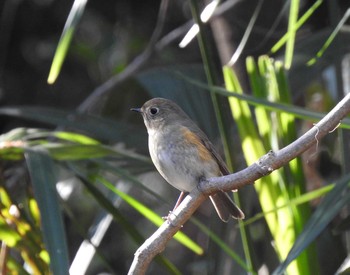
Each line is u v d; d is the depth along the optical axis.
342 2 14.22
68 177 13.20
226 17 13.75
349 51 11.61
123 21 16.55
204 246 16.55
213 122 11.30
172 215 7.27
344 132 9.06
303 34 14.85
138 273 7.30
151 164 10.45
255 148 8.91
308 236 8.07
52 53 16.41
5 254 9.30
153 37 14.80
